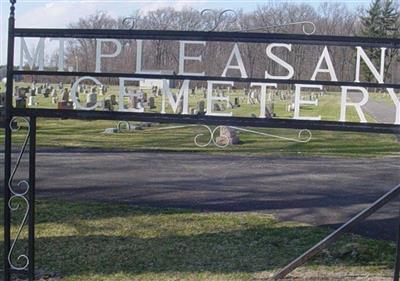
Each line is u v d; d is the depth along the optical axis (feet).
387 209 26.76
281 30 93.09
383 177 36.91
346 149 55.42
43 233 21.21
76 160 41.29
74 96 16.76
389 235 22.06
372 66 15.56
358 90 15.58
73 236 20.90
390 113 84.58
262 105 16.05
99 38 16.39
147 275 17.03
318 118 15.78
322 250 18.51
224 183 32.65
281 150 52.44
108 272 17.26
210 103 16.20
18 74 16.39
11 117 16.28
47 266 17.75
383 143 62.23
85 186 30.68
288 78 15.76
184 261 18.40
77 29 16.37
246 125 15.69
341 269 17.90
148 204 26.43
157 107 72.49
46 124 77.20
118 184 31.50
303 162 43.83
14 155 43.57
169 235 21.27
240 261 18.48
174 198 27.96
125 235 21.17
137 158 43.34
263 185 32.35
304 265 18.25
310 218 24.47
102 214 24.18
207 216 24.21
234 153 48.65
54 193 28.55
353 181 34.88
